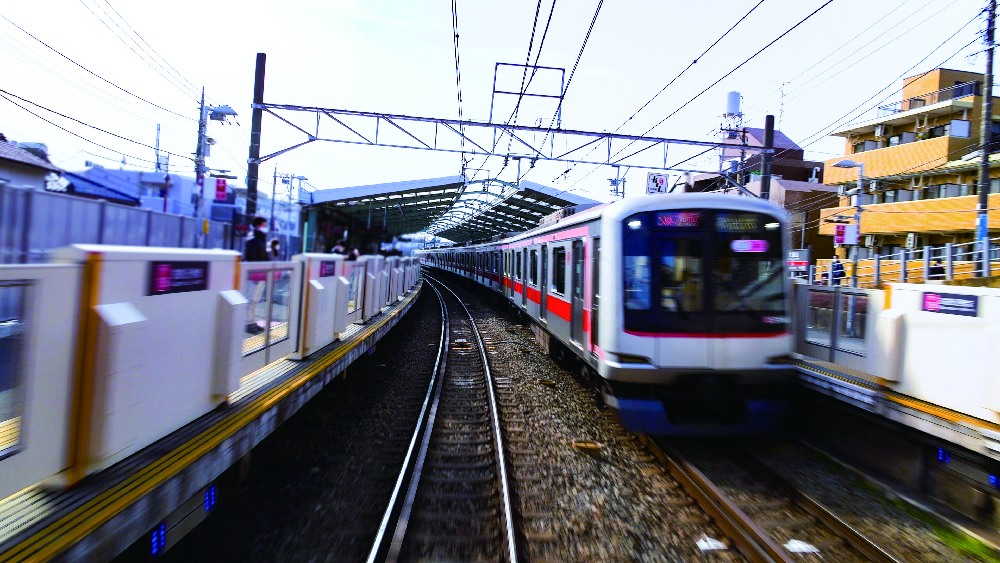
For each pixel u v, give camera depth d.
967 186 19.31
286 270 5.48
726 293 5.43
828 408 5.42
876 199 22.83
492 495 4.27
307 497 4.20
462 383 8.16
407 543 3.54
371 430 5.90
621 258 5.50
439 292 29.30
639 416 5.36
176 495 2.89
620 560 3.43
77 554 2.19
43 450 2.43
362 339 7.78
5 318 2.26
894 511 4.13
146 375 3.05
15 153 10.71
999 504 3.63
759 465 4.89
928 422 4.05
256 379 4.83
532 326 12.28
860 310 5.44
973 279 11.59
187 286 3.45
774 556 3.34
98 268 2.65
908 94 23.31
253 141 10.21
